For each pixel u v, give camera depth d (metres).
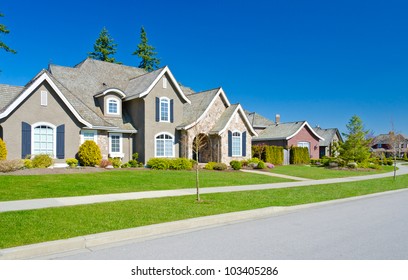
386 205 12.98
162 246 7.06
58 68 27.34
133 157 26.00
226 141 28.14
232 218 9.87
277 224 9.30
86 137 23.23
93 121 23.23
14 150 19.55
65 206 10.29
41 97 20.62
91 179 16.09
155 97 26.14
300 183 19.56
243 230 8.54
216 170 24.41
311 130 43.75
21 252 6.33
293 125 43.56
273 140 42.81
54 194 12.40
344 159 34.59
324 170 30.48
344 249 6.93
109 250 6.80
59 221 8.39
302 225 9.18
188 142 26.84
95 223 8.30
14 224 7.96
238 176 21.38
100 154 21.97
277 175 24.00
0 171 16.27
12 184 13.69
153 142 25.92
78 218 8.77
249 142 29.98
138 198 12.20
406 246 7.18
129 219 8.82
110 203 10.98
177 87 27.19
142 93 25.05
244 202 12.02
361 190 17.19
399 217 10.45
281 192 15.11
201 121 27.64
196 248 6.91
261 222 9.58
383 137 83.25
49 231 7.47
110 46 50.56
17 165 16.92
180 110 27.73
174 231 8.42
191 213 9.80
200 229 8.65
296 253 6.64
